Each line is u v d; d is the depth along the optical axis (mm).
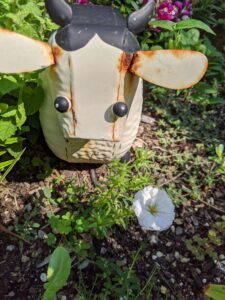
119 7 524
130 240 377
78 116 303
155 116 470
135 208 322
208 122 473
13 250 362
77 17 306
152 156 430
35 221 375
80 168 404
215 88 489
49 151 406
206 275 370
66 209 381
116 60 293
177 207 402
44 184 394
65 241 365
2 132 344
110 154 356
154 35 512
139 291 347
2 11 374
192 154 441
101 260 355
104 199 357
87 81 296
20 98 344
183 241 385
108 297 344
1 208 379
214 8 572
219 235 392
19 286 348
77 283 351
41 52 297
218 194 419
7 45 292
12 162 364
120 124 309
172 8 495
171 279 364
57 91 305
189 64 299
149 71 302
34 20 390
